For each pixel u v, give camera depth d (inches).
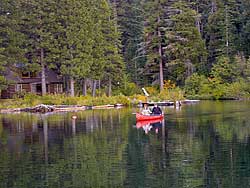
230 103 2300.7
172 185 775.7
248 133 1235.2
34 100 2240.4
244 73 2741.1
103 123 1545.3
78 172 868.0
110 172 861.2
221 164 900.0
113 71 2674.7
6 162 960.9
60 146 1120.2
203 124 1448.1
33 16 2251.5
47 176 845.2
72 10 2319.1
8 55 2245.3
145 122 1547.7
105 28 2605.8
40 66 2305.6
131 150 1049.5
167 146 1086.4
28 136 1294.3
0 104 2169.0
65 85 2748.5
